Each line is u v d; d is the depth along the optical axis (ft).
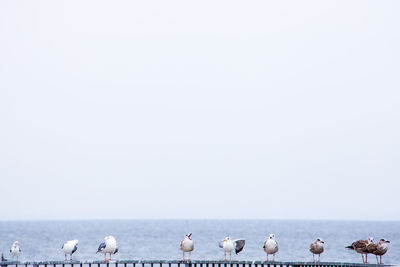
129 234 497.46
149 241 357.61
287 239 391.45
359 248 108.06
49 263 110.11
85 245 304.71
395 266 101.76
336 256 216.13
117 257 214.69
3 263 109.70
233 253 234.99
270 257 209.05
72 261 110.63
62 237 426.10
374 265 103.09
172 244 316.60
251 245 301.84
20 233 524.52
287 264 106.83
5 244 320.50
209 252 241.14
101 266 171.53
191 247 109.19
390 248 273.33
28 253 236.43
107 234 492.54
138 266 171.42
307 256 215.51
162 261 109.29
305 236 453.58
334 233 535.19
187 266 110.52
